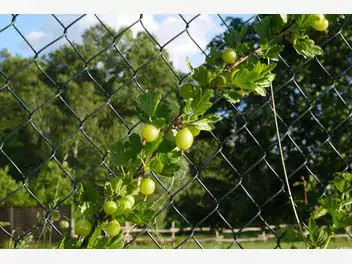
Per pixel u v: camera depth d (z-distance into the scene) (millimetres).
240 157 11617
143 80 16500
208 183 12086
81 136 15781
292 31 1585
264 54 1518
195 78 1345
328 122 10273
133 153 1241
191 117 1240
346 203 1777
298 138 10758
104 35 17234
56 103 17406
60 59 17531
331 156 10352
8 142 16531
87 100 17359
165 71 15898
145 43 16719
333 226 1784
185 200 12172
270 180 11289
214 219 11969
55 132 17297
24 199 10617
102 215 1291
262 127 10930
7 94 16578
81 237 1252
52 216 1809
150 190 1249
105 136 16531
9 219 10398
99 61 17312
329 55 9688
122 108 16938
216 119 1262
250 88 1331
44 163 1596
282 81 10211
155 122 1243
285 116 10625
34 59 1613
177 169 1258
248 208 11617
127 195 1231
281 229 1875
